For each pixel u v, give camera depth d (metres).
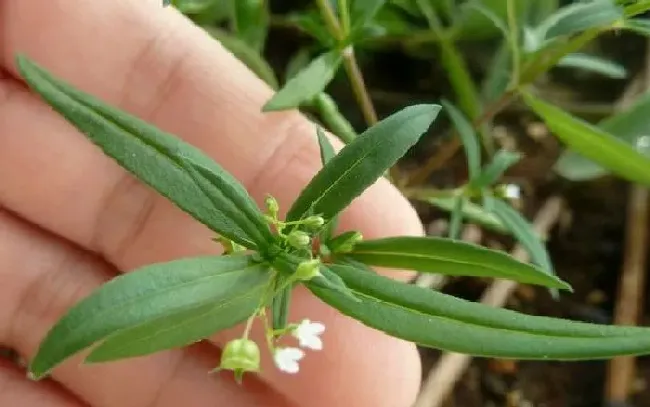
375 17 0.15
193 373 0.11
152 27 0.10
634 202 0.15
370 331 0.10
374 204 0.10
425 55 0.17
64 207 0.11
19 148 0.10
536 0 0.15
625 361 0.14
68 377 0.11
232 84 0.10
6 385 0.11
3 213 0.11
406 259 0.08
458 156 0.16
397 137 0.08
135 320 0.07
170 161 0.07
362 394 0.10
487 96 0.15
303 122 0.10
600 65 0.13
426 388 0.13
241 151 0.10
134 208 0.10
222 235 0.07
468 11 0.14
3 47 0.10
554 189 0.16
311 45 0.17
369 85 0.17
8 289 0.11
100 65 0.10
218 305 0.07
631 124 0.14
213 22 0.15
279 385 0.10
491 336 0.07
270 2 0.17
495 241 0.15
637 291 0.14
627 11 0.10
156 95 0.10
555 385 0.14
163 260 0.10
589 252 0.15
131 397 0.11
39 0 0.10
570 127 0.11
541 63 0.12
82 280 0.11
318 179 0.08
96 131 0.07
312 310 0.10
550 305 0.15
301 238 0.07
